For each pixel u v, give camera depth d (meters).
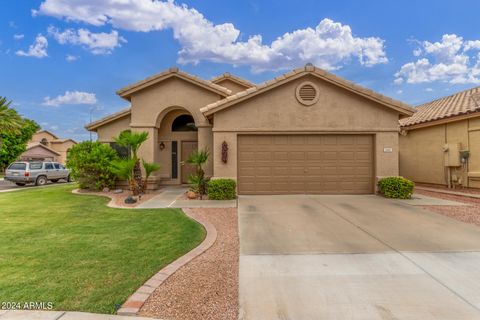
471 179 13.59
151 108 14.86
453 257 5.30
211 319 3.44
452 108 15.21
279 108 12.28
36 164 21.97
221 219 8.25
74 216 8.81
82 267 4.82
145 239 6.38
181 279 4.45
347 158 12.51
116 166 12.88
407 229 7.15
